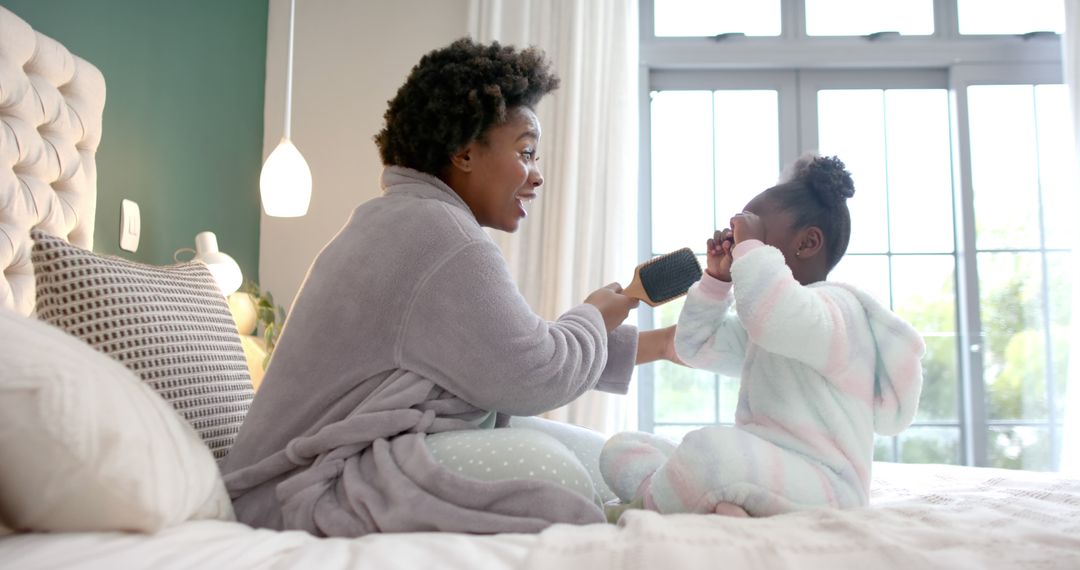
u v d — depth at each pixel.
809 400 1.17
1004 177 3.93
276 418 1.19
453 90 1.35
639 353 1.60
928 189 3.98
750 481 1.06
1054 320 3.87
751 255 1.19
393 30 3.80
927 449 3.88
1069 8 3.75
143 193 2.70
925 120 4.00
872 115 4.01
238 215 3.45
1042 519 1.01
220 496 1.02
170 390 1.36
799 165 1.45
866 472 1.16
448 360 1.17
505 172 1.40
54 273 1.33
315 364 1.19
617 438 1.29
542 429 1.50
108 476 0.80
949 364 3.91
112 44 2.52
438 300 1.17
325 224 3.71
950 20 3.96
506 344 1.16
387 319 1.18
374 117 3.76
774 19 4.00
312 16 3.80
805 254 1.38
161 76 2.81
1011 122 3.94
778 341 1.15
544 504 1.03
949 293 3.94
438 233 1.20
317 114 3.77
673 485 1.08
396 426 1.13
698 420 3.92
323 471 1.11
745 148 4.02
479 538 0.90
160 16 2.81
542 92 1.45
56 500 0.80
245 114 3.51
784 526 0.89
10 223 1.78
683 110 4.05
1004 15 3.97
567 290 3.57
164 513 0.83
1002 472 1.53
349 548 0.86
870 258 3.97
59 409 0.79
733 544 0.81
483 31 3.70
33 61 1.94
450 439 1.12
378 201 1.31
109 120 2.50
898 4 3.98
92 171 2.15
